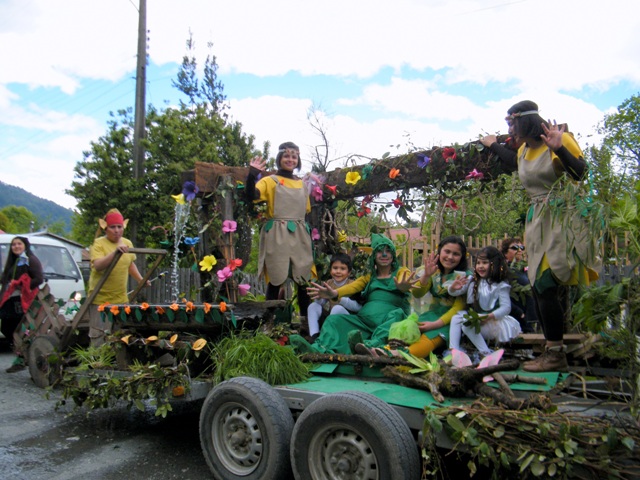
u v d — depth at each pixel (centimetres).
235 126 1634
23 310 636
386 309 449
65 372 469
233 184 517
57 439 441
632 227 277
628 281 271
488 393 296
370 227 594
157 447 424
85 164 1344
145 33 1370
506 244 513
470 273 425
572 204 320
